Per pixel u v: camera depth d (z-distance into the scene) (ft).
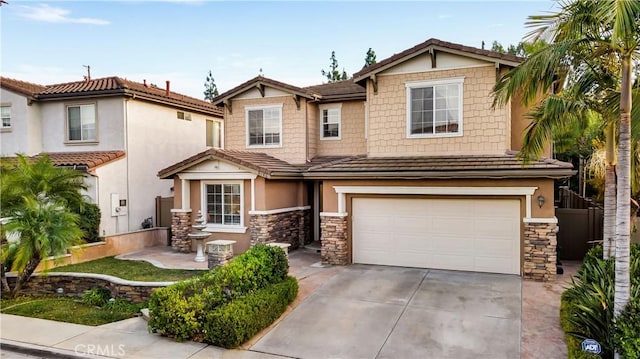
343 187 47.42
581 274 31.19
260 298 30.32
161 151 71.82
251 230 54.39
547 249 39.60
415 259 45.91
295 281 35.88
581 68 31.50
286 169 57.16
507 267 42.42
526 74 27.22
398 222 46.47
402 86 50.72
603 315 23.62
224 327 27.17
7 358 27.17
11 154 67.82
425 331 28.86
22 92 66.69
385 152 51.65
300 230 60.49
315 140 67.41
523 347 26.05
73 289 41.24
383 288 38.06
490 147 47.47
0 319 33.45
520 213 41.63
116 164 63.00
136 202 66.49
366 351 26.37
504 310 31.99
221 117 87.04
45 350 27.35
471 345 26.63
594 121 39.27
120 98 64.64
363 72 51.93
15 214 39.01
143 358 25.86
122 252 57.88
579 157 72.95
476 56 46.83
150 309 29.48
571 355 22.49
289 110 64.69
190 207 59.31
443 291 36.86
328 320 31.24
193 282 31.30
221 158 54.95
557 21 28.84
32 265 40.11
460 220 44.04
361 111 65.36
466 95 48.24
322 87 73.20
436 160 46.39
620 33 21.33
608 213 33.30
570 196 66.85
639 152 32.35
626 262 22.34
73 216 41.73
